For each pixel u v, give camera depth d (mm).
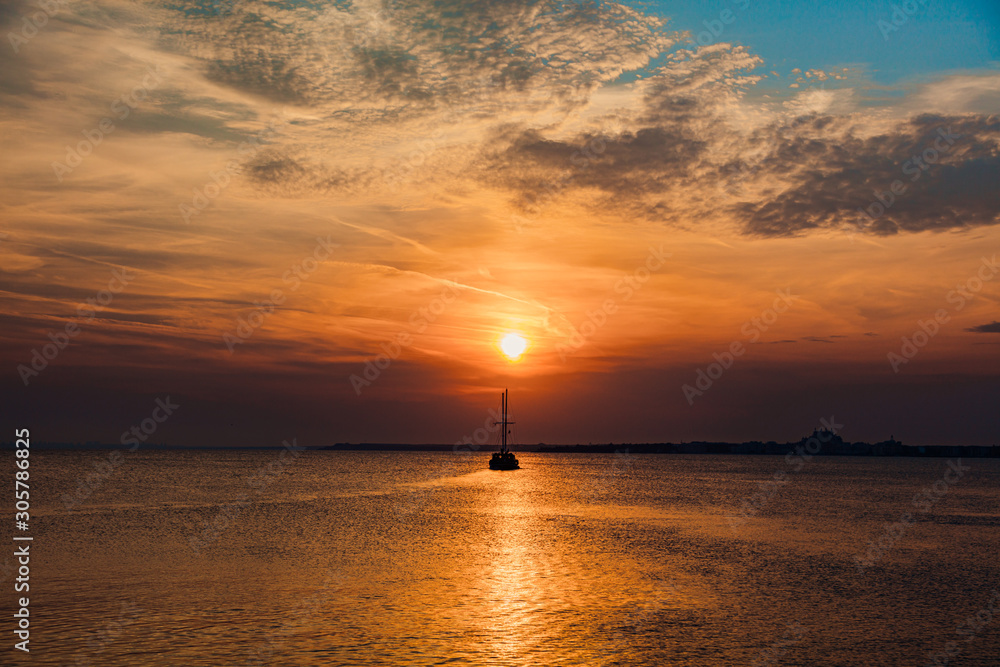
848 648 29859
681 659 27922
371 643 29031
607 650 28750
